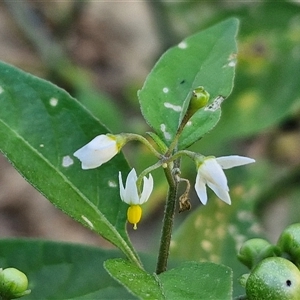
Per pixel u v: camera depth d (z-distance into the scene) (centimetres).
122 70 37
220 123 18
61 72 27
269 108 18
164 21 25
